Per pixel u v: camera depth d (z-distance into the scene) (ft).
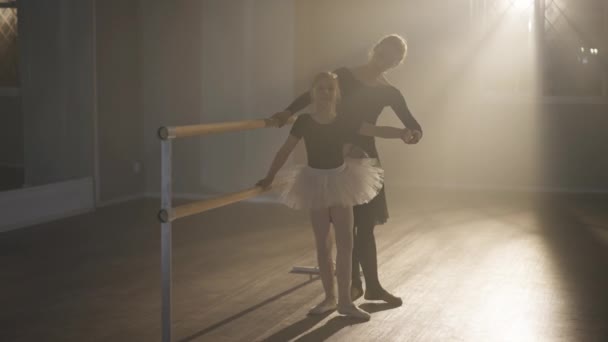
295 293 13.87
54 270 15.70
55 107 23.85
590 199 25.36
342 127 11.80
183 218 21.84
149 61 25.61
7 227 19.92
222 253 17.33
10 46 32.45
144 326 11.91
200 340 11.23
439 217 21.91
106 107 23.99
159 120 25.72
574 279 14.84
